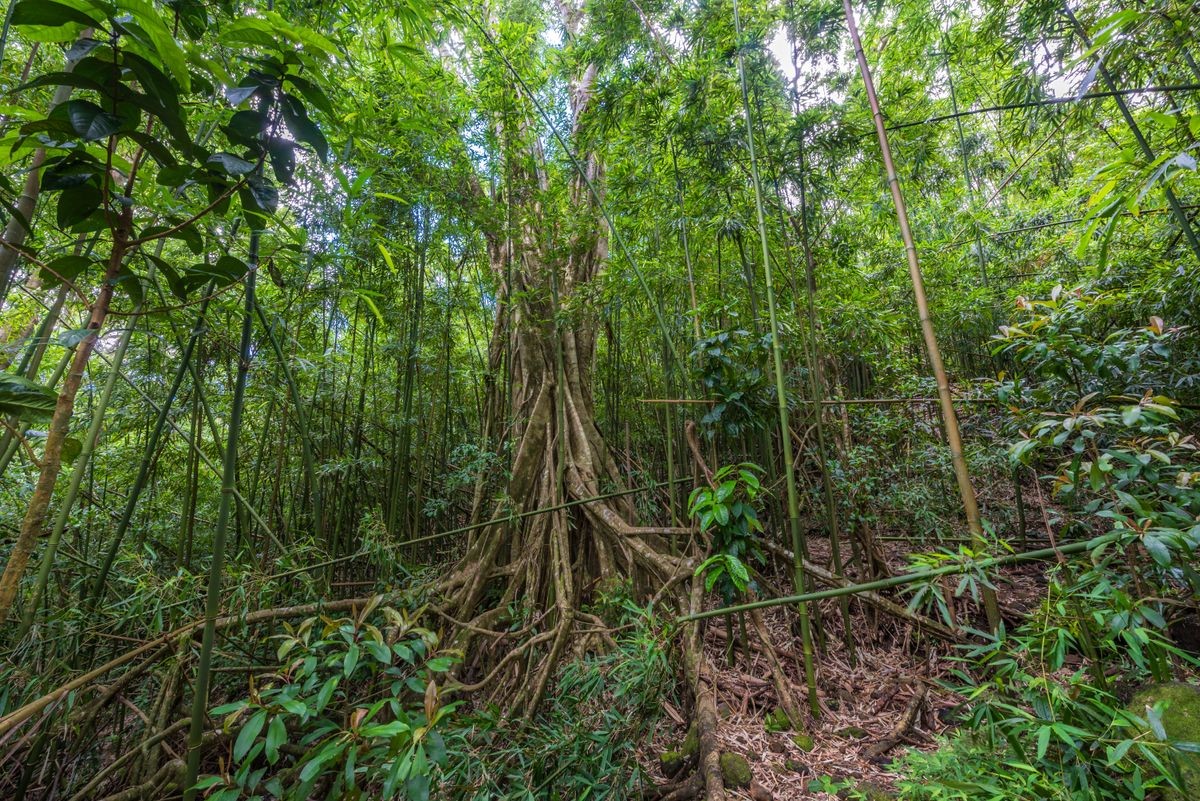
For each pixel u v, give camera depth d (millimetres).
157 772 2416
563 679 2590
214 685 2971
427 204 3801
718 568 2389
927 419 4281
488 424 4633
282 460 3736
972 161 5711
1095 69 1754
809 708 2623
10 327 3367
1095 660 1676
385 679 2260
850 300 3758
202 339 3127
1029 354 2139
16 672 2191
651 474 4422
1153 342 2021
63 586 3141
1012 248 4801
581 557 3787
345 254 3352
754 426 3004
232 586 2664
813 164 3352
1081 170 4488
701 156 3211
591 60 3834
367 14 2752
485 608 3693
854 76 4348
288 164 1358
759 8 3301
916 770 1899
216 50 2105
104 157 1386
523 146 4121
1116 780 1501
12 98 2381
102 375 3404
